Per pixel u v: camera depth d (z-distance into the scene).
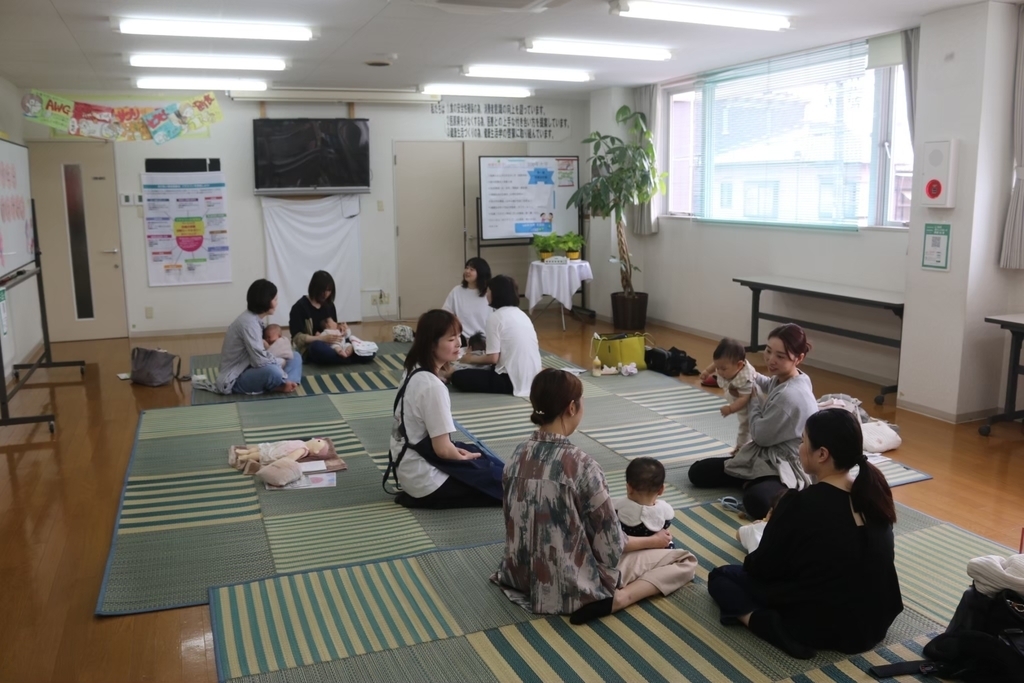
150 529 3.53
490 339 5.81
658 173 8.59
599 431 4.94
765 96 7.05
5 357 6.36
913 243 5.30
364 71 7.30
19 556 3.32
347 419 5.20
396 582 3.02
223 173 8.45
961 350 5.07
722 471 3.87
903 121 5.89
